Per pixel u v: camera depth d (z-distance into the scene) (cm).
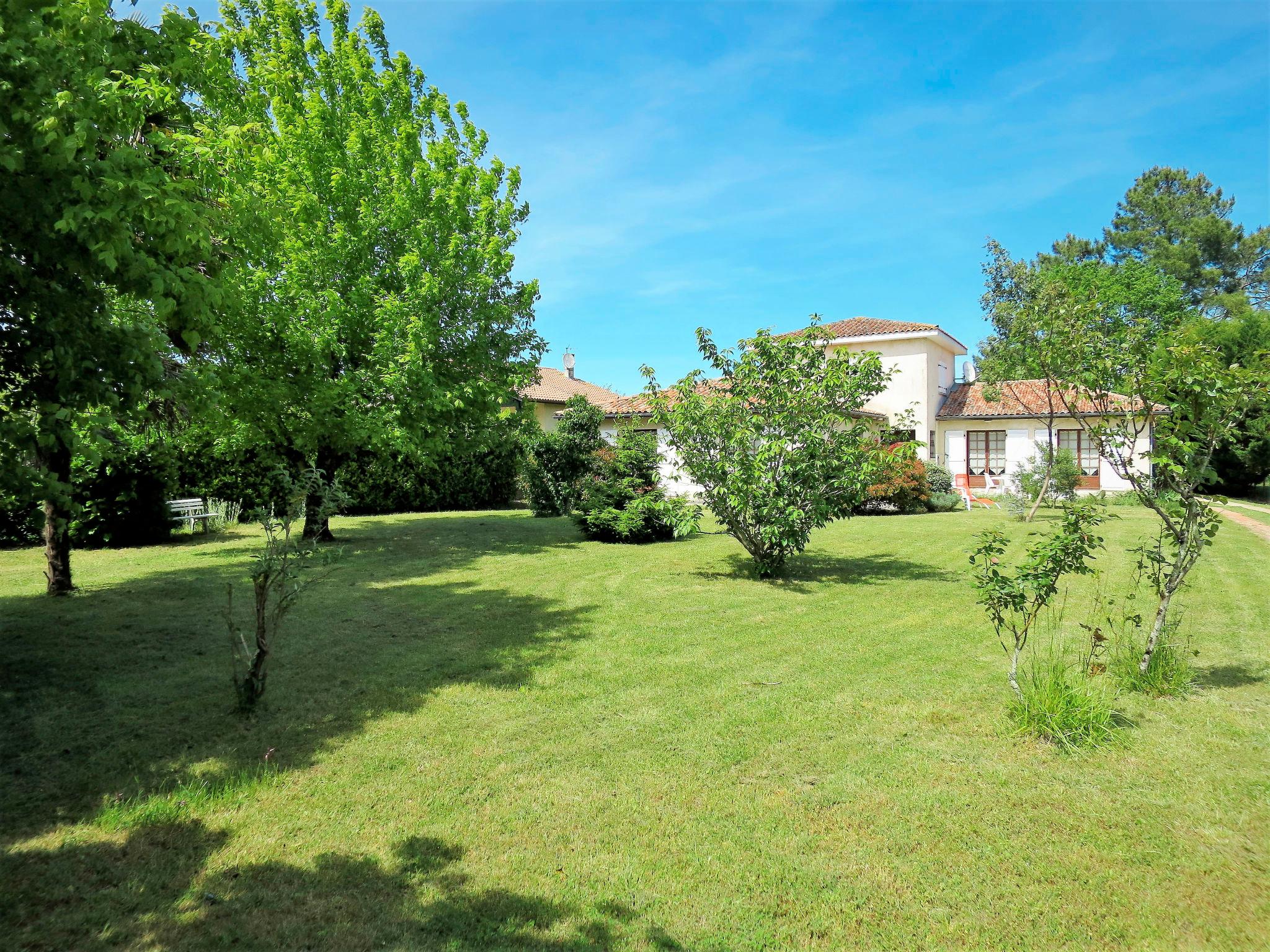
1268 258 4334
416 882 326
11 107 446
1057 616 815
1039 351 766
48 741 477
